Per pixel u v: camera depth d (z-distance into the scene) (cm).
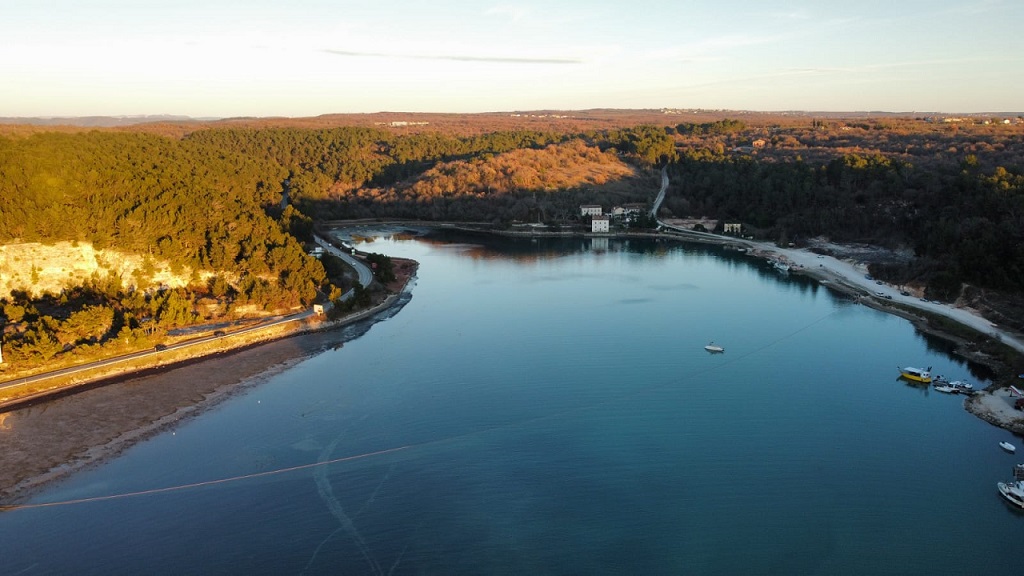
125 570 7275
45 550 7612
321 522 8094
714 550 7612
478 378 12544
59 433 10244
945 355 13825
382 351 14038
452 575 7188
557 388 12088
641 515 8238
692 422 10706
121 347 13038
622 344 14488
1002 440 10088
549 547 7656
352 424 10638
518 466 9362
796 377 12644
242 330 14538
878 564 7412
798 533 7906
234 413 11000
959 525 8062
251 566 7331
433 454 9681
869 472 9200
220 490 8756
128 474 9144
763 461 9494
